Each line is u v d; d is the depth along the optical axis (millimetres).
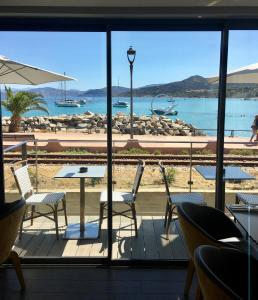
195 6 3262
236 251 2088
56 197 4203
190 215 2895
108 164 3662
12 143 3779
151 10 3305
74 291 3148
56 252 3773
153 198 4109
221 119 3582
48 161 4250
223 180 3705
